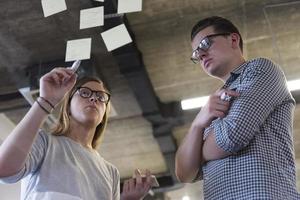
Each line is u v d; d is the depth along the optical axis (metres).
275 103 1.16
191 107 4.13
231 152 1.12
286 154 1.15
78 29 2.98
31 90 3.39
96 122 1.50
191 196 6.24
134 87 3.69
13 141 1.16
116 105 4.14
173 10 3.01
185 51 3.45
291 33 3.37
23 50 3.22
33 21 2.93
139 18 3.05
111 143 5.07
